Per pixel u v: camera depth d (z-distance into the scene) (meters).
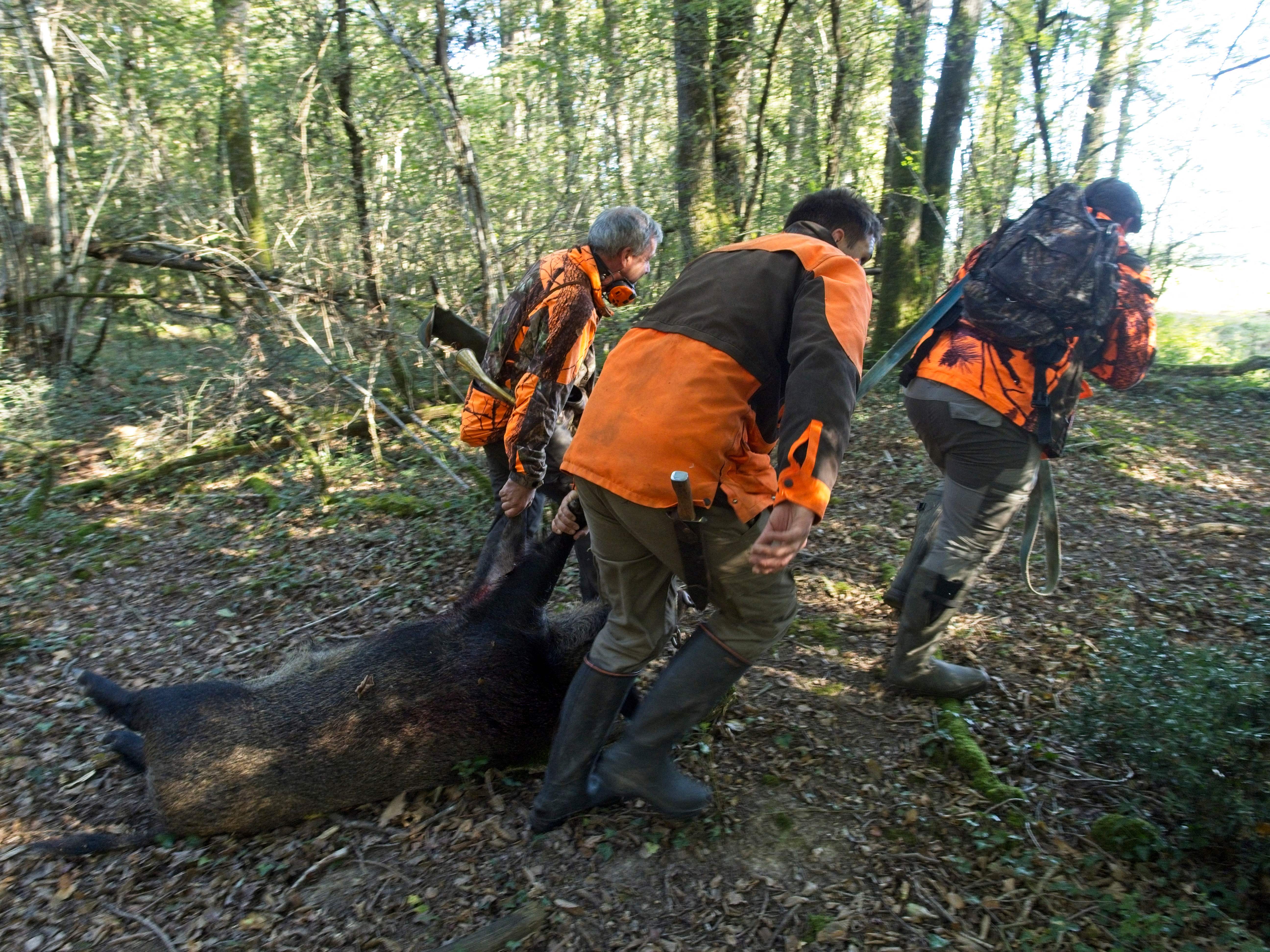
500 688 2.87
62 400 7.46
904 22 7.36
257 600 4.40
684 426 2.24
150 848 2.73
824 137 8.50
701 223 7.85
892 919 2.36
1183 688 2.71
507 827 2.73
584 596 3.61
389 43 7.25
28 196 8.86
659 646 2.58
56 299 8.03
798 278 2.32
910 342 3.25
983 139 8.84
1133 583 4.15
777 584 2.48
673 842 2.64
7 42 8.11
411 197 7.21
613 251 3.17
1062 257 2.96
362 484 5.86
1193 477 5.62
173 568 4.86
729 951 2.28
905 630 3.16
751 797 2.81
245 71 8.55
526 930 2.32
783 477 2.11
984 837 2.60
